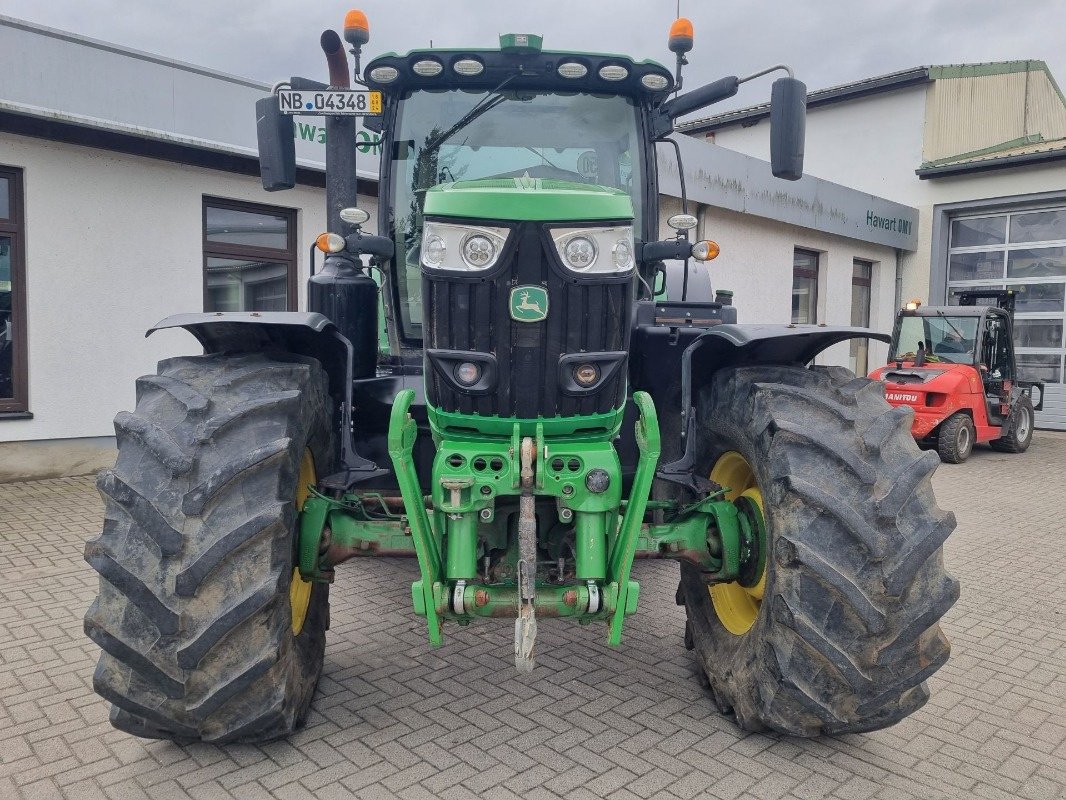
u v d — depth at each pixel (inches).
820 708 102.2
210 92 316.2
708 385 135.0
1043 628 174.7
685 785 108.1
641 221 153.2
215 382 107.7
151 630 96.0
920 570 100.7
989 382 438.9
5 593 182.1
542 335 103.0
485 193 100.7
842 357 613.9
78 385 301.3
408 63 142.5
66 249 294.7
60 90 279.3
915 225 634.8
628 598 106.7
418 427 138.6
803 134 127.8
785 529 102.3
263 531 97.3
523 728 123.1
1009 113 694.5
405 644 157.0
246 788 106.4
